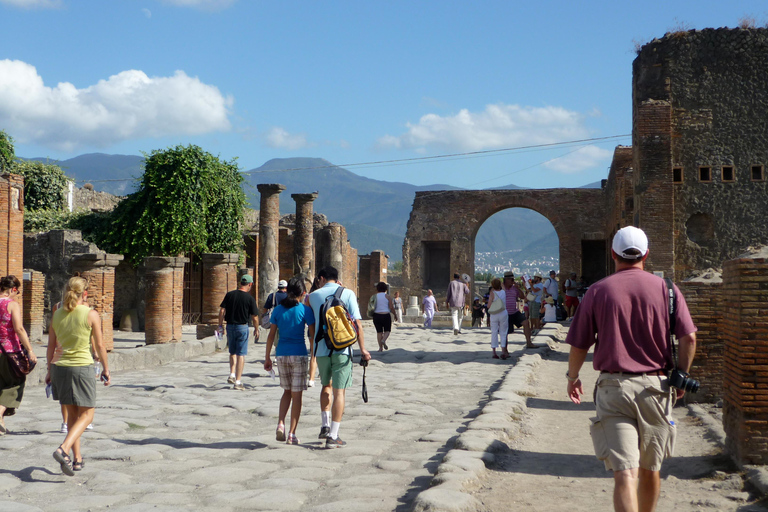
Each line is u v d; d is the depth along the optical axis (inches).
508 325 710.5
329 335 292.4
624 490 154.8
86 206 1635.1
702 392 368.2
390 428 338.6
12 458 271.0
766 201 644.1
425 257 1962.4
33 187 1462.8
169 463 265.1
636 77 680.4
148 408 395.5
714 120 655.8
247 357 677.9
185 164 1239.5
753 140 650.2
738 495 211.9
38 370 498.6
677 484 230.7
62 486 234.2
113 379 534.3
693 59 661.3
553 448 290.4
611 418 163.6
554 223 1802.4
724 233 647.1
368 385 492.1
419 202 1900.8
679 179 657.0
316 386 481.1
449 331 1066.1
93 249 1099.9
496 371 572.7
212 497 217.8
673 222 651.5
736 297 243.8
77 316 258.5
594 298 171.0
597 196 1782.7
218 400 427.5
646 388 162.2
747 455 236.1
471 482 226.8
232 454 283.7
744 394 236.8
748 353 236.4
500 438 295.3
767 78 652.7
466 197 1872.5
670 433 163.6
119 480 240.4
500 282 673.0
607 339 167.0
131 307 1253.1
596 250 1862.7
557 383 493.7
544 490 225.8
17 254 858.1
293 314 308.8
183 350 699.4
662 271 646.5
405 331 1066.7
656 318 166.1
